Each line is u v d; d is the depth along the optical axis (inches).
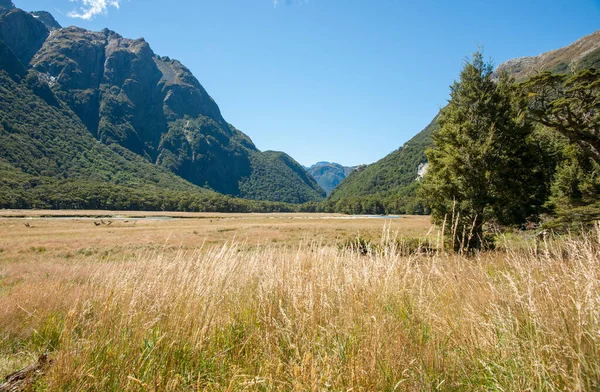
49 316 163.6
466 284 130.0
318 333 102.7
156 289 127.3
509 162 590.2
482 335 94.2
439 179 612.4
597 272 94.2
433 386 77.0
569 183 757.9
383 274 123.7
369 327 94.1
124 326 108.8
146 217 3595.0
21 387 90.4
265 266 146.9
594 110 705.0
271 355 95.6
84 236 1264.8
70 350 98.5
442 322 102.4
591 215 414.3
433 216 611.8
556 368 72.9
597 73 646.5
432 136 708.0
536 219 609.9
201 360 97.7
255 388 81.2
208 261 148.7
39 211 3850.9
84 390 85.7
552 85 736.3
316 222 2516.0
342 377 80.4
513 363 79.4
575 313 86.2
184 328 110.3
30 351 135.0
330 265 140.5
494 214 559.2
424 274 130.0
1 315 179.2
